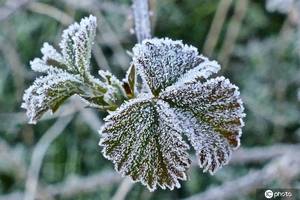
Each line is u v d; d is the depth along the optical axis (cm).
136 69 29
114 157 28
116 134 28
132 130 28
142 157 28
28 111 30
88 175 107
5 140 113
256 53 105
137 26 37
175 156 28
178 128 28
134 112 28
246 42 110
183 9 107
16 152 109
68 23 92
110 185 104
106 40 97
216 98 28
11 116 111
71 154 106
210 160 28
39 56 111
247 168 103
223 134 28
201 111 28
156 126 28
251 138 104
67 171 105
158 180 28
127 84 29
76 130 107
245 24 109
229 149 28
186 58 29
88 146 108
